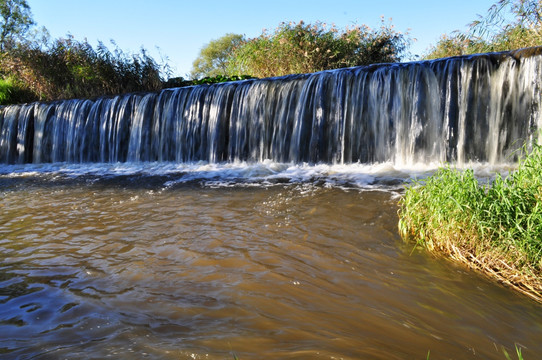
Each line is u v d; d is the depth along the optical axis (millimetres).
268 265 3059
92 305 2344
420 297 2619
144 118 10367
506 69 6629
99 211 4996
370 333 2076
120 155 10695
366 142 7809
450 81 7062
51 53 15508
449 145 7109
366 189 5633
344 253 3365
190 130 9758
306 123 8328
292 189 5883
